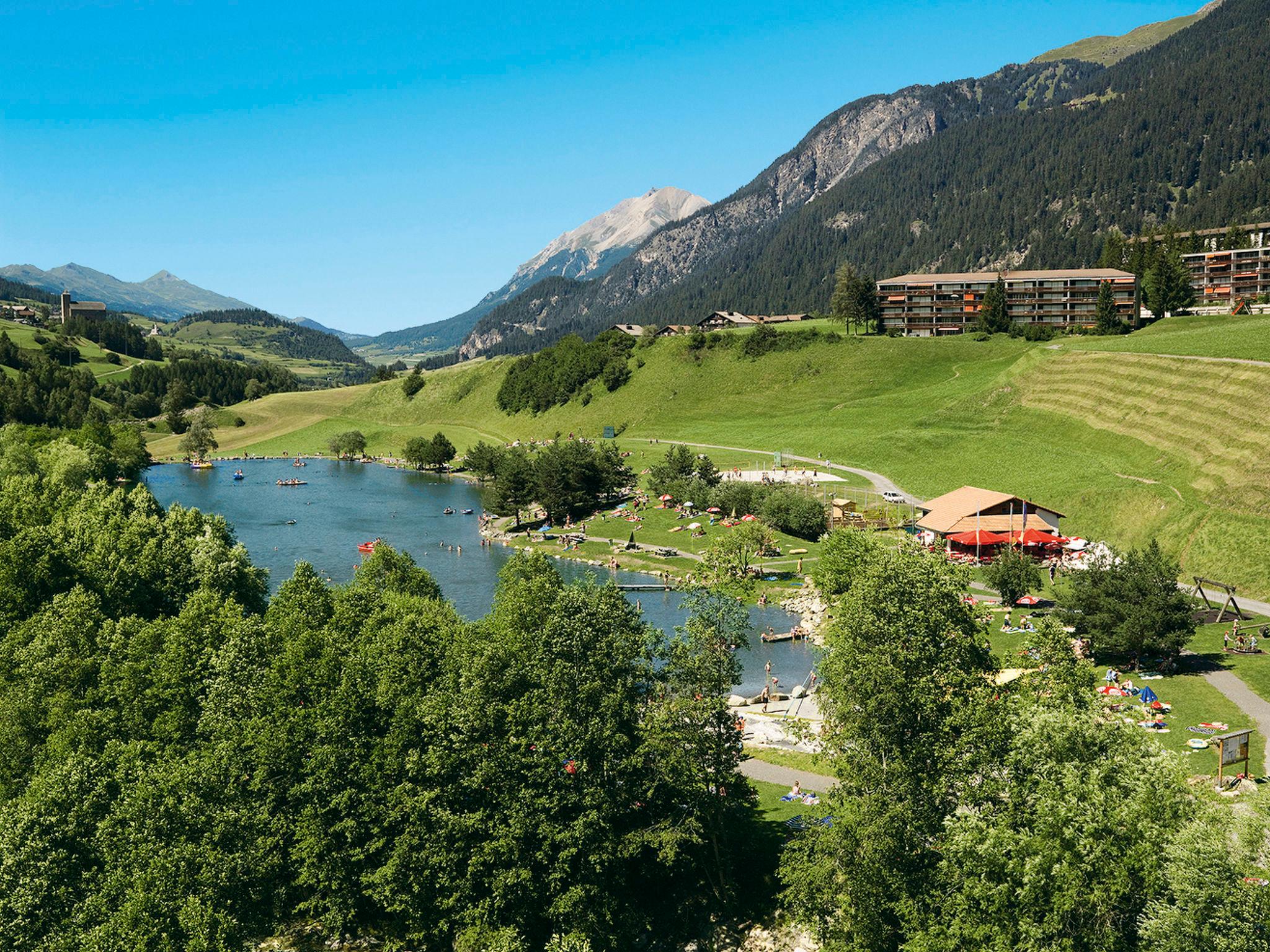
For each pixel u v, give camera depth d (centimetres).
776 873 5259
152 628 6825
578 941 4600
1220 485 11762
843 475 17712
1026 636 9069
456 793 5259
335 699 5516
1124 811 3816
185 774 5056
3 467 15862
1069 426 16525
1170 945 3534
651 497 18212
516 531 17600
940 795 4481
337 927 5300
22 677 6544
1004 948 3859
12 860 4525
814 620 11325
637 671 5594
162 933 4403
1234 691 7250
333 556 15738
